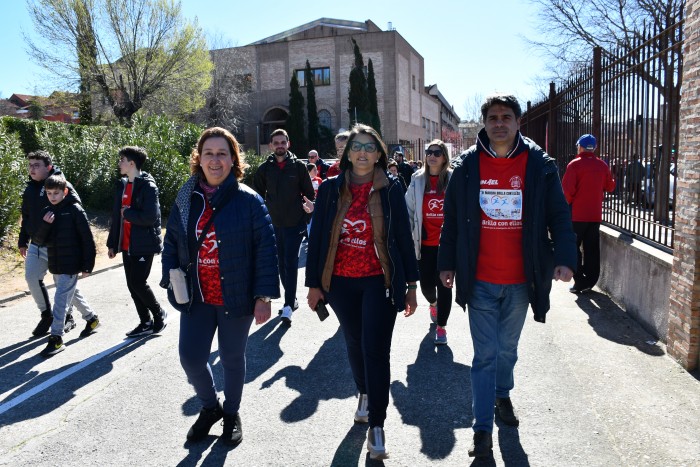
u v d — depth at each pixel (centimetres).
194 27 2930
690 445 324
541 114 1140
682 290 439
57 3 2536
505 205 325
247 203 336
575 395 396
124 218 546
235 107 4325
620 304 627
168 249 341
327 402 404
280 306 695
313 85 4116
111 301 751
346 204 339
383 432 323
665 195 525
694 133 418
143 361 502
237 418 352
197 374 340
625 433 340
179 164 1562
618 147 668
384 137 4259
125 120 2634
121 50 2767
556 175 325
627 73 633
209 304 337
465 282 331
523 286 334
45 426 379
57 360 516
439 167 521
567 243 315
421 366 468
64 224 533
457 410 384
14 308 718
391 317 337
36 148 1630
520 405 384
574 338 518
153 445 347
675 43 493
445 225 347
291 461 324
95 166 1483
